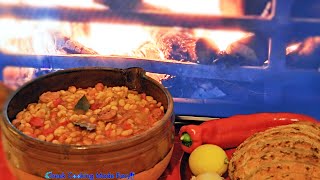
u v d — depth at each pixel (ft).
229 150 2.75
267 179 2.21
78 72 2.60
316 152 2.30
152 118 2.40
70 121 2.37
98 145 2.07
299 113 2.89
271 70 2.82
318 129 2.50
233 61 2.82
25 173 2.18
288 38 2.73
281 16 2.68
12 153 2.19
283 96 2.89
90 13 2.77
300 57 2.77
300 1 2.63
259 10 2.68
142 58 2.87
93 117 2.38
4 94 2.80
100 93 2.56
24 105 2.49
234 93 2.91
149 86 2.55
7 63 2.91
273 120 2.69
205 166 2.53
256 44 2.77
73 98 2.54
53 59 2.90
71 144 2.14
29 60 2.90
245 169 2.31
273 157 2.28
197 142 2.62
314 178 2.19
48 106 2.48
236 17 2.71
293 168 2.22
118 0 2.72
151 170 2.26
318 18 2.66
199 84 2.91
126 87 2.62
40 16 2.79
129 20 2.77
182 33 2.78
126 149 2.12
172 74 2.89
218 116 2.96
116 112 2.41
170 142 2.34
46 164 2.11
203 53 2.82
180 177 2.56
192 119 2.89
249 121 2.69
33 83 2.50
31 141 2.09
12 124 2.25
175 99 2.96
